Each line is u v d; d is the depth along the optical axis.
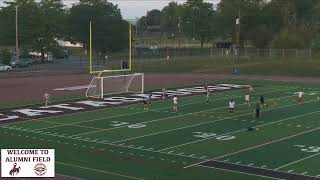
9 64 110.69
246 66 103.19
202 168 29.11
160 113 48.56
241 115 47.34
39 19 126.94
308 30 140.50
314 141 36.22
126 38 143.00
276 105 53.69
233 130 40.22
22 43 127.50
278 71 96.56
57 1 139.12
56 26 131.38
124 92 64.81
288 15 154.38
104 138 37.22
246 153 32.66
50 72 98.31
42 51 128.75
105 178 26.95
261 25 149.38
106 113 48.56
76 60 131.75
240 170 28.69
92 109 51.00
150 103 54.16
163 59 124.38
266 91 66.88
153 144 35.25
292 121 44.25
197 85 74.38
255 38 147.62
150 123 43.28
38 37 127.81
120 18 144.00
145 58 129.00
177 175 27.66
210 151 33.22
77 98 59.31
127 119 45.25
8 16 126.94
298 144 35.28
